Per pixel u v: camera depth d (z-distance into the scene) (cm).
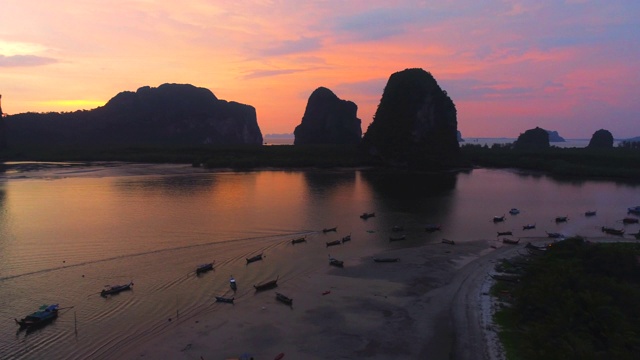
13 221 6869
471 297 4162
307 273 4862
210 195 9638
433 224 7406
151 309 3875
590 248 4634
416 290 4391
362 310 3928
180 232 6356
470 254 5628
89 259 5119
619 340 2972
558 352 2873
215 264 5059
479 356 3145
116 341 3334
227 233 6388
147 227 6612
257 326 3609
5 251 5366
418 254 5612
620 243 5719
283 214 7806
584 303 3316
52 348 3219
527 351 3058
